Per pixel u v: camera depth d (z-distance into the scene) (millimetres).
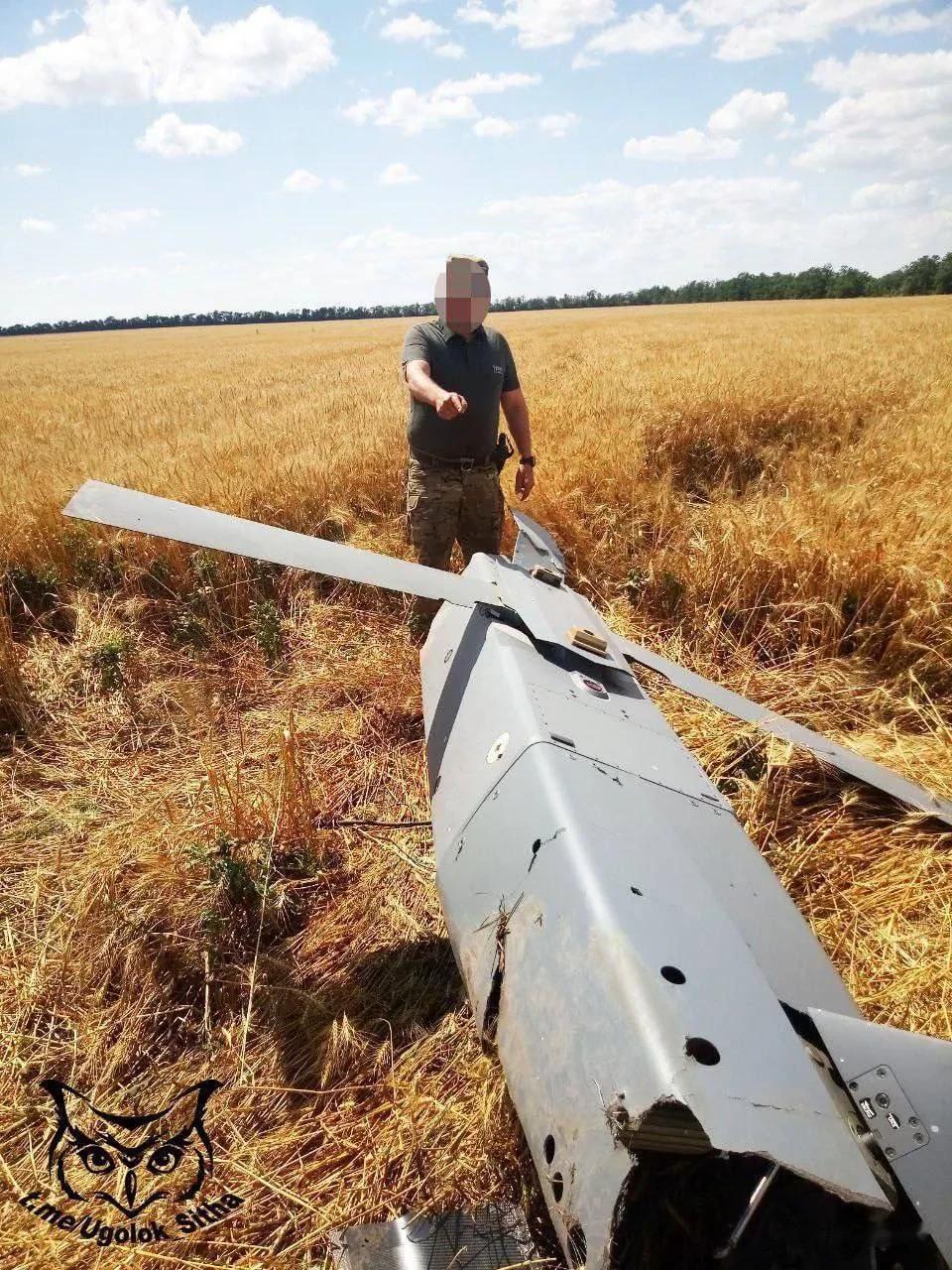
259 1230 2051
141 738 4250
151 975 2752
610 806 1972
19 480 7102
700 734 4004
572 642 2746
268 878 3084
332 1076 2447
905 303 59562
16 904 3141
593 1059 1502
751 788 3584
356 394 13430
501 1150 2133
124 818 3617
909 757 3891
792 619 5004
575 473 7051
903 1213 1467
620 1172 1377
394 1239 1925
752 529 5516
